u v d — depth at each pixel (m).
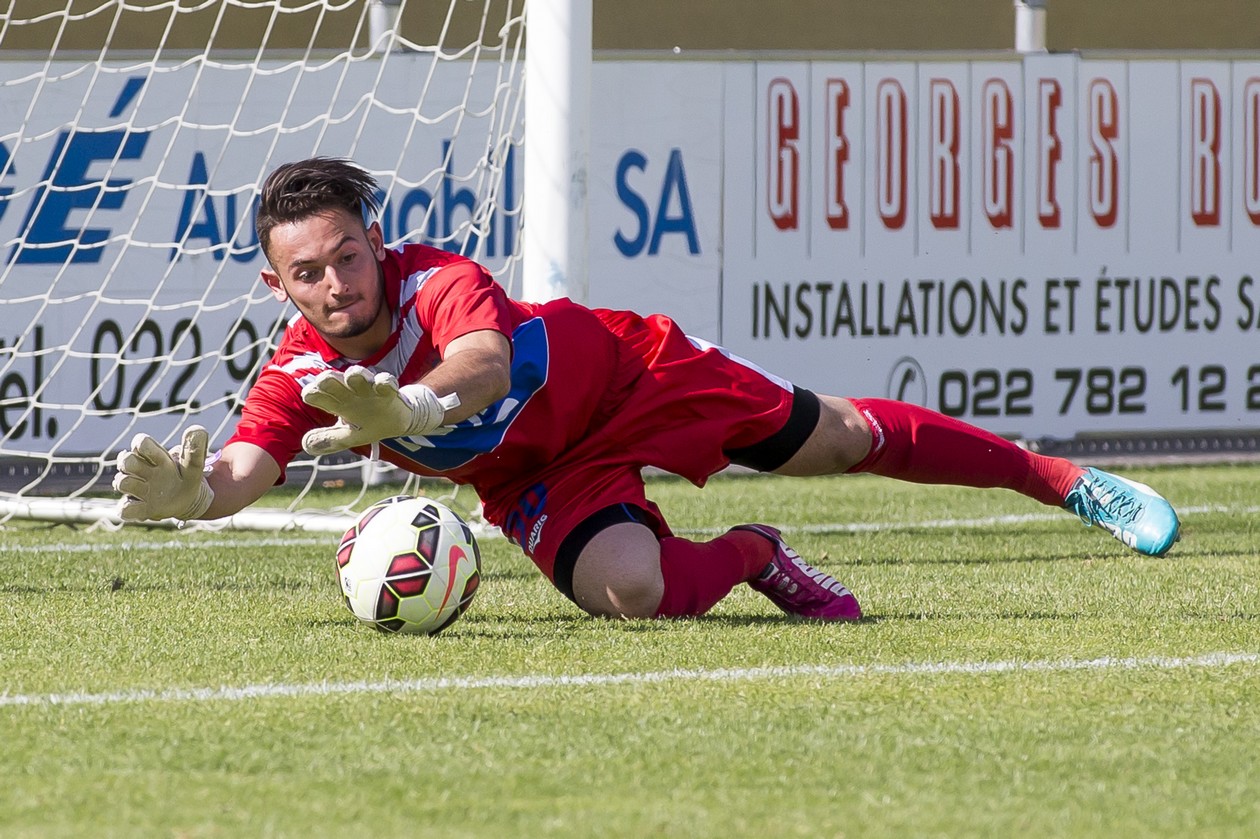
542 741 10.73
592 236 33.00
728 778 9.88
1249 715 11.60
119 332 31.02
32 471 32.91
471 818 9.02
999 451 17.84
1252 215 36.34
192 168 31.19
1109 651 14.07
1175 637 14.80
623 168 33.09
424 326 13.79
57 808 9.17
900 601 17.42
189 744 10.60
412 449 14.86
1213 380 36.28
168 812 9.10
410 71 31.45
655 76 33.22
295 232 13.35
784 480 33.34
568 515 15.52
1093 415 35.75
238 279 31.47
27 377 30.66
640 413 15.75
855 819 9.05
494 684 12.52
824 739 10.83
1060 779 9.90
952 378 35.06
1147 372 35.94
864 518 27.02
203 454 13.01
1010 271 35.22
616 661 13.44
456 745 10.60
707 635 14.66
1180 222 35.94
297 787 9.62
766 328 34.12
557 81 22.69
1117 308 35.78
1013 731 11.08
